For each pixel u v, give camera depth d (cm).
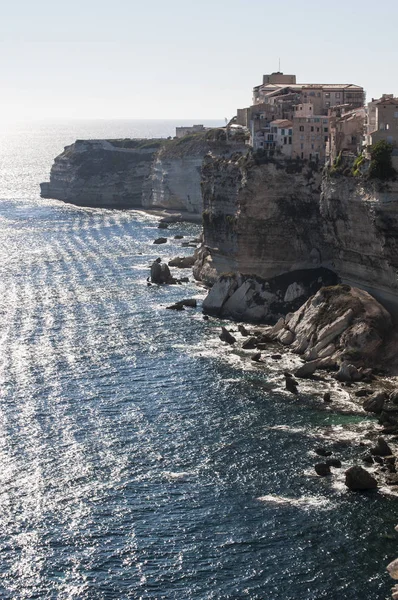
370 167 13712
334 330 13775
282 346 14488
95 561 8162
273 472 9825
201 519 8862
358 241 14638
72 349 14275
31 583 7844
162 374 13075
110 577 7925
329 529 8644
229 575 7956
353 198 14300
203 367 13412
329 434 10812
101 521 8825
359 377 12794
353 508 9006
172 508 9081
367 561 8131
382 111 14138
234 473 9825
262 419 11319
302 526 8706
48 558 8206
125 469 9931
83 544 8431
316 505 9094
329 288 14675
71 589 7762
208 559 8181
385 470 9794
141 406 11769
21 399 11962
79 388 12419
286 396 12144
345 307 14012
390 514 8881
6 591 7731
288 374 12962
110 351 14200
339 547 8344
